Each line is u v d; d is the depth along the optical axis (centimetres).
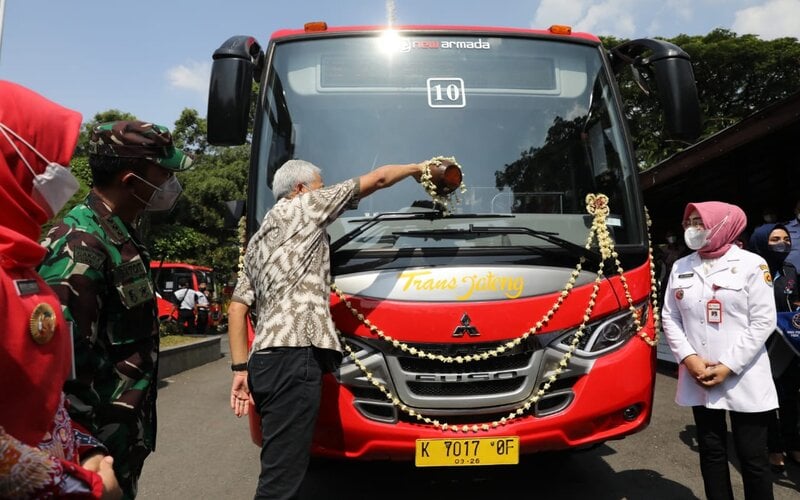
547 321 323
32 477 126
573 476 441
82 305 190
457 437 314
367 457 320
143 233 828
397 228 338
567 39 412
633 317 341
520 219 360
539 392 317
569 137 387
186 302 1795
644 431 548
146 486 447
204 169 2634
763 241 503
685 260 359
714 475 335
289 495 276
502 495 407
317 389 286
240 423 651
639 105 1998
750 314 324
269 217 305
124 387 207
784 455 457
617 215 369
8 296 125
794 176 866
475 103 388
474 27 409
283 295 288
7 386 125
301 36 398
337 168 369
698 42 2134
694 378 334
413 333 316
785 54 2070
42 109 144
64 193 147
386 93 387
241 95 357
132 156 210
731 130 717
